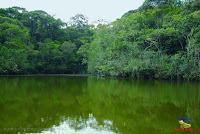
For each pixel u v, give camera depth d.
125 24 67.31
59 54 91.56
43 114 24.78
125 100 32.69
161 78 58.62
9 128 19.73
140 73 59.84
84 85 50.03
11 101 31.23
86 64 93.25
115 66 62.31
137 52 59.34
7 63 75.81
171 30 57.19
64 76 80.00
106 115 24.55
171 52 61.94
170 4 70.19
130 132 18.97
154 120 22.39
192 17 54.38
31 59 87.00
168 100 31.88
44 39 97.38
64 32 102.00
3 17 84.50
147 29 62.66
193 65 52.75
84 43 93.12
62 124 21.09
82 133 18.69
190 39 52.97
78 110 26.81
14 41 79.81
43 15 99.69
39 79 65.75
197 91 39.12
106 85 49.81
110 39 68.06
